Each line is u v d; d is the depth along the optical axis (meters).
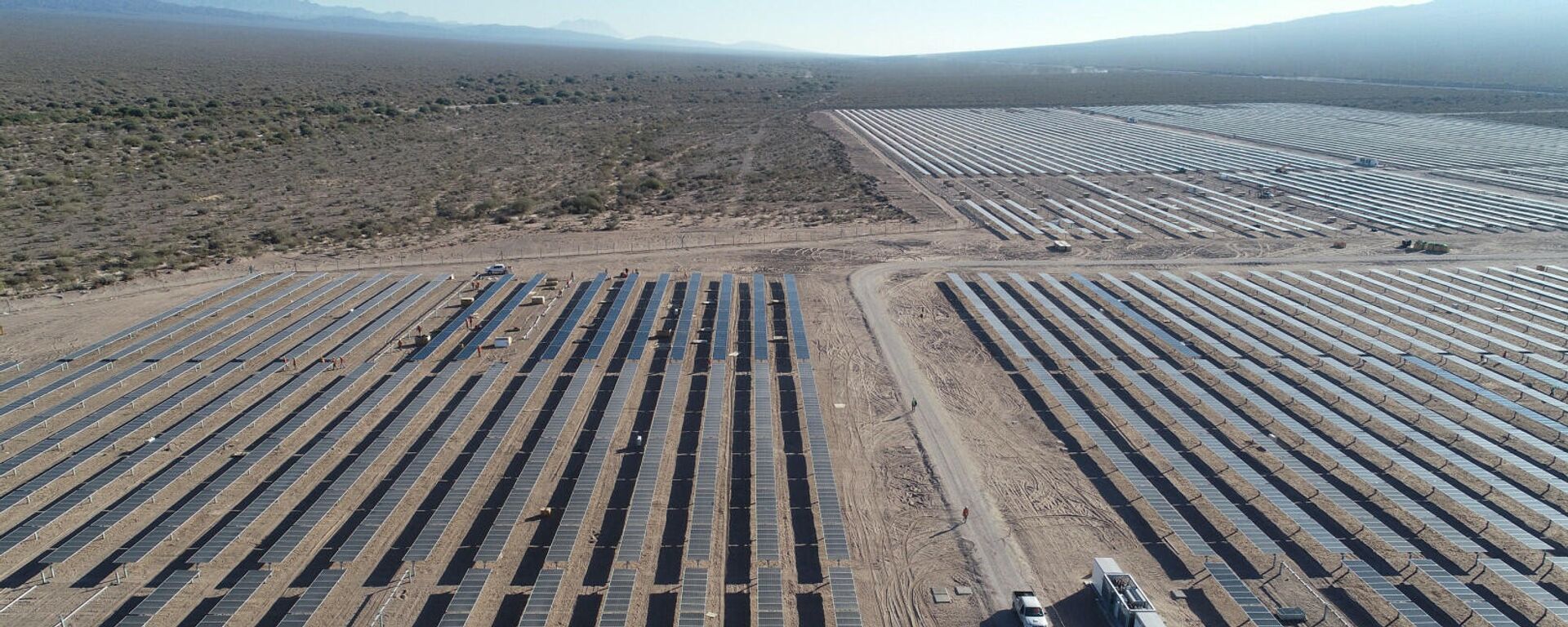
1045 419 49.31
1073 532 37.97
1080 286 76.31
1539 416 48.88
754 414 49.09
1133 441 46.56
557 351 58.81
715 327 63.66
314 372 55.03
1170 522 37.34
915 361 58.16
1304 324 65.25
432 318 66.69
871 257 85.06
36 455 44.12
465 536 37.50
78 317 65.75
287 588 33.75
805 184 123.88
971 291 73.06
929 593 33.97
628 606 32.00
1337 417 49.03
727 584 34.50
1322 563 35.50
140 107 157.50
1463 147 160.62
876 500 40.47
